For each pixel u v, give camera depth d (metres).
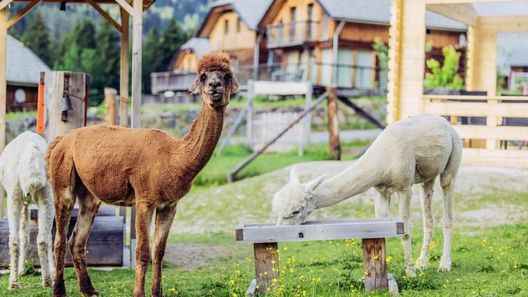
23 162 10.53
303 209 9.91
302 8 50.09
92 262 12.27
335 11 46.62
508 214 16.09
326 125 44.22
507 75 50.06
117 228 12.38
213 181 33.31
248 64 55.62
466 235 14.62
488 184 17.64
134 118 12.44
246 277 11.38
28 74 42.66
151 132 9.42
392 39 19.12
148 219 9.25
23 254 11.48
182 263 13.16
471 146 20.48
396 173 10.49
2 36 13.35
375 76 49.19
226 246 15.15
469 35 22.64
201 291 10.11
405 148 10.55
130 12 12.48
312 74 49.03
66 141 9.87
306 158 37.91
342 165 20.70
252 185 20.92
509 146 25.00
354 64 48.59
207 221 18.92
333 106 36.25
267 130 41.66
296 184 10.01
